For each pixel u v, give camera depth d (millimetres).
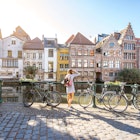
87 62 45188
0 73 42844
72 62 44438
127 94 7992
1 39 43469
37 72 43469
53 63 44531
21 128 5195
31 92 7949
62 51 44875
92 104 8000
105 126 5523
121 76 41656
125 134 4918
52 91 8078
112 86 8484
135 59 48156
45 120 5969
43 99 8031
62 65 45062
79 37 45688
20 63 43906
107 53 46219
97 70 45719
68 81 7832
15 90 17828
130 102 7871
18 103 8453
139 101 7824
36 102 8391
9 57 43375
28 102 7871
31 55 44312
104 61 45938
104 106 8102
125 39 47500
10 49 43719
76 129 5219
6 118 6078
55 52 44625
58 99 8047
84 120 6066
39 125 5480
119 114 6910
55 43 45281
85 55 44969
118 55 46688
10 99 12383
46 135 4738
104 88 8406
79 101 8102
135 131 5156
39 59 44469
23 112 6875
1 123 5582
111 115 6734
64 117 6348
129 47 48000
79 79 44375
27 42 45562
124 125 5645
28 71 41312
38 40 46125
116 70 46469
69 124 5637
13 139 4441
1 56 43250
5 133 4816
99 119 6207
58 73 44531
